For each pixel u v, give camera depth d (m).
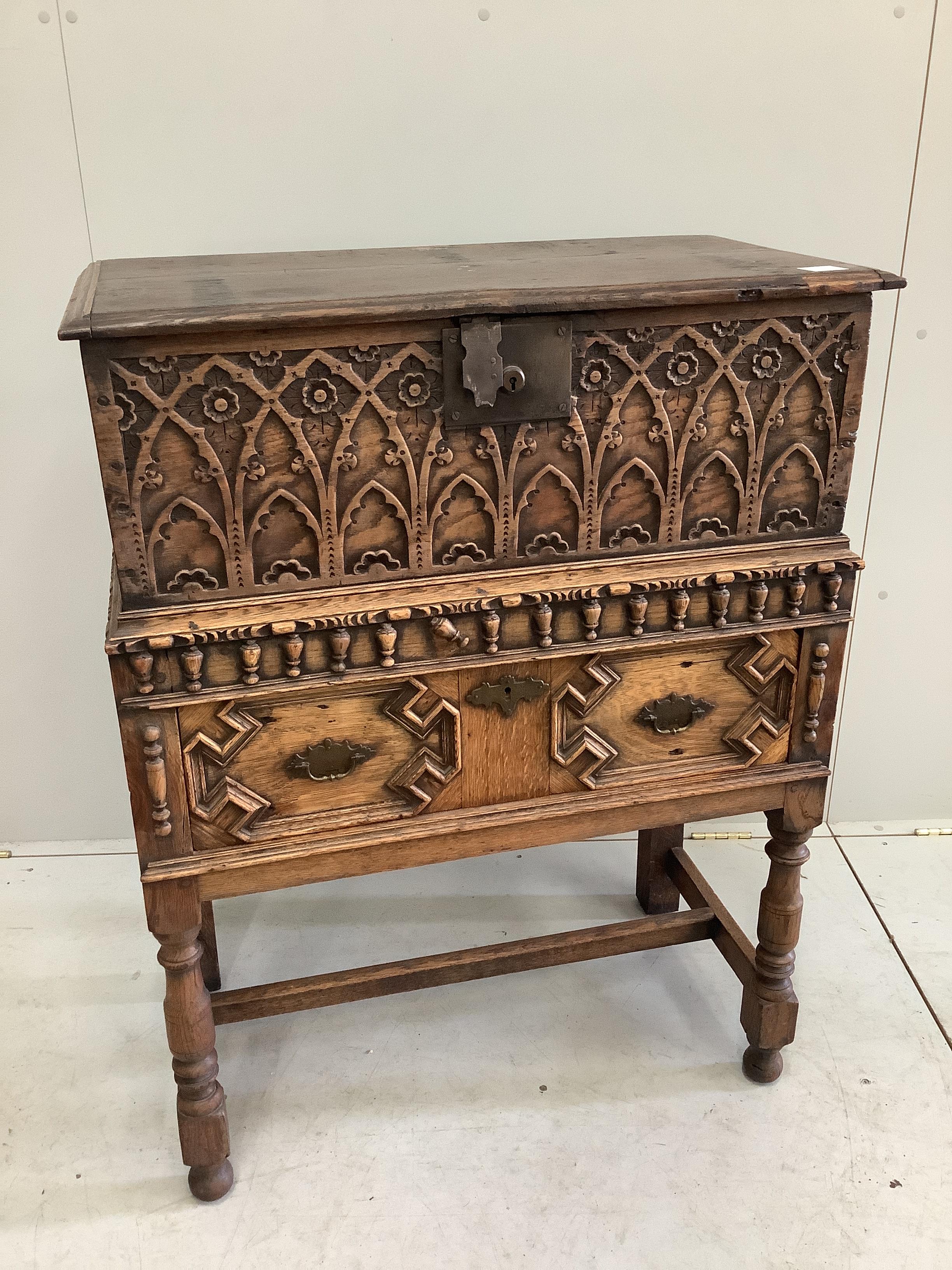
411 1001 1.72
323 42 1.58
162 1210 1.37
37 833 2.08
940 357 1.83
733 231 1.76
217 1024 1.49
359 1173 1.41
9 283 1.67
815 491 1.28
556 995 1.72
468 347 1.08
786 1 1.62
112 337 0.99
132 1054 1.61
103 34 1.55
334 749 1.22
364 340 1.07
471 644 1.21
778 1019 1.49
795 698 1.36
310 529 1.14
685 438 1.20
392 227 1.70
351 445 1.12
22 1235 1.33
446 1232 1.33
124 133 1.61
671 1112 1.50
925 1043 1.61
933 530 1.94
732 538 1.27
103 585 1.88
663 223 1.74
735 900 1.94
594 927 1.65
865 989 1.71
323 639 1.16
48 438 1.76
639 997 1.72
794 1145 1.44
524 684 1.25
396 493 1.15
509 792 1.31
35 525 1.82
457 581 1.19
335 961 1.80
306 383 1.08
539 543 1.22
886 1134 1.46
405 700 1.22
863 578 1.97
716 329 1.16
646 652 1.29
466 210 1.70
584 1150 1.44
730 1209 1.35
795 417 1.23
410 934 1.87
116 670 1.11
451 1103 1.52
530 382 1.13
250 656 1.13
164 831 1.19
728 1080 1.55
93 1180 1.41
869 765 2.12
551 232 1.73
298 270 1.34
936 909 1.91
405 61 1.61
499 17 1.59
